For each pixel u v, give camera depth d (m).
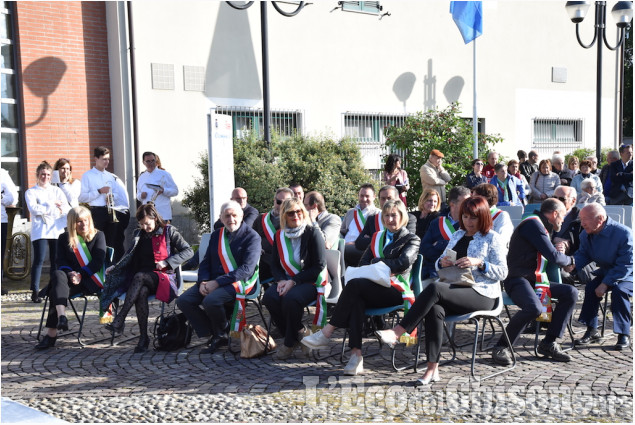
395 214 5.62
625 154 11.30
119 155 12.16
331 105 14.34
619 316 5.94
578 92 18.34
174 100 12.58
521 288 5.66
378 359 5.77
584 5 13.06
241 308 6.04
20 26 11.27
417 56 15.47
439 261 5.40
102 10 12.09
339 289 6.23
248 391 4.90
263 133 12.50
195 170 12.86
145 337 6.24
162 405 4.61
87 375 5.43
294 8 13.75
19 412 2.83
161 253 6.43
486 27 16.45
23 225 11.12
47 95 11.55
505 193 11.18
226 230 6.28
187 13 12.66
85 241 6.63
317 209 7.20
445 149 13.32
